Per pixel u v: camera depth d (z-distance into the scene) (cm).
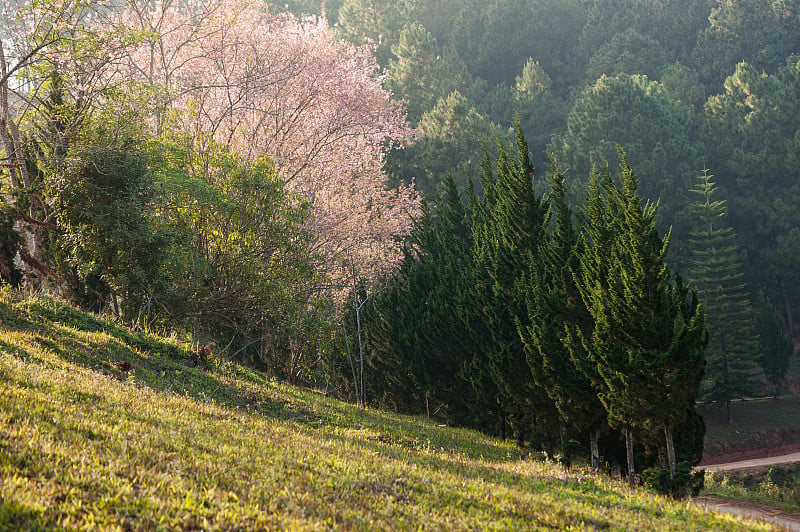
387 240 4441
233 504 753
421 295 3491
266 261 2889
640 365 1616
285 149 4072
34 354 1535
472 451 2027
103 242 2617
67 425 920
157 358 2092
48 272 2414
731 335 5828
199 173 2847
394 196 4938
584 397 1927
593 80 8462
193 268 2673
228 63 4262
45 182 2638
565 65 9200
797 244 6562
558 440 2330
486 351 2612
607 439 2086
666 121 6838
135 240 2559
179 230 2758
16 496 644
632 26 9144
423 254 3944
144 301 2733
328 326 3067
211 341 3341
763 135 6944
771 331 6053
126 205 2552
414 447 1761
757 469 4456
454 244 3512
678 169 6688
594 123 6756
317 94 4203
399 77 7725
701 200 6694
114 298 2862
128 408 1198
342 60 4425
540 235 2547
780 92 6975
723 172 7119
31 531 595
